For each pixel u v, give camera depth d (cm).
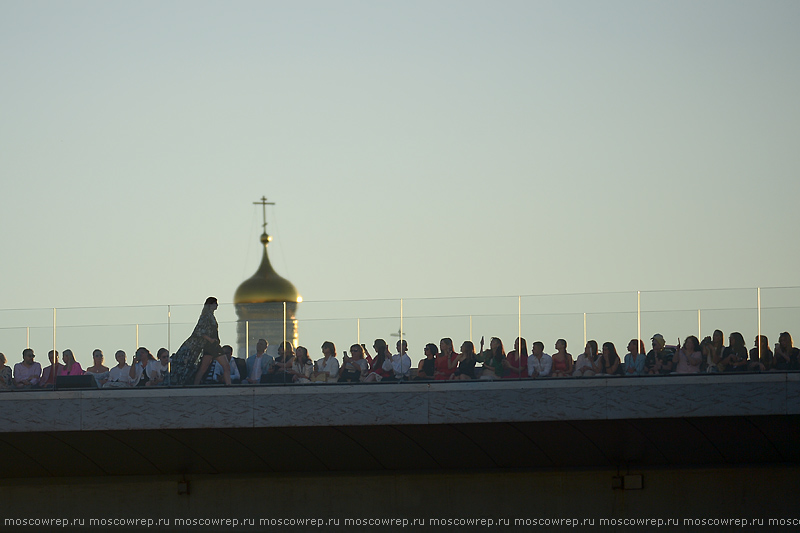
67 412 7025
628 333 6931
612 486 7500
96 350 7112
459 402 6925
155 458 7638
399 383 6981
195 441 7394
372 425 7112
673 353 6894
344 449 7512
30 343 7125
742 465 7475
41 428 7012
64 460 7644
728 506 7450
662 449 7388
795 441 7219
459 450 7488
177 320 7131
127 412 7006
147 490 7838
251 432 7262
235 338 7069
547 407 6894
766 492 7438
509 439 7338
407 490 7694
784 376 6806
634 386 6862
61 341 7131
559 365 6938
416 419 6931
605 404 6875
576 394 6888
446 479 7662
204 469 7788
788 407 6788
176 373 7050
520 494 7594
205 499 7812
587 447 7394
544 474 7581
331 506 7738
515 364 6956
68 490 7862
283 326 7044
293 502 7762
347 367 7006
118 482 7831
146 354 7094
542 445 7394
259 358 7038
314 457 7625
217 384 7019
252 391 6981
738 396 6812
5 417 7025
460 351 6988
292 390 6975
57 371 7094
